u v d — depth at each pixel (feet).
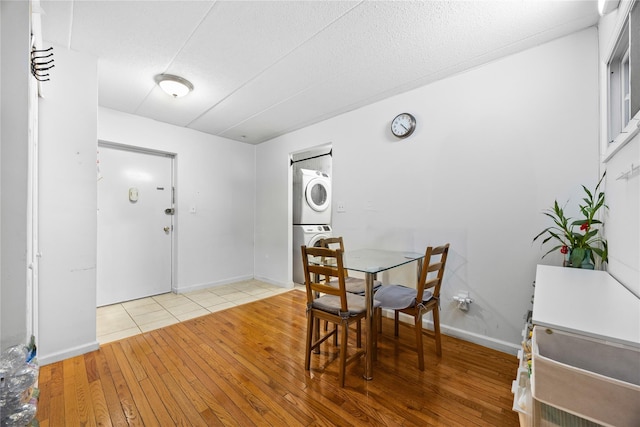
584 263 5.16
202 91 8.59
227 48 6.43
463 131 7.36
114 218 10.59
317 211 14.48
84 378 5.65
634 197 3.55
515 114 6.57
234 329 8.15
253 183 14.70
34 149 5.27
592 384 2.24
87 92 6.65
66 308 6.43
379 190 9.16
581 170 5.76
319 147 11.59
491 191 6.91
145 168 11.35
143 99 9.18
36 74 4.91
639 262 3.36
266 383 5.50
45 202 6.13
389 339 7.08
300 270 13.70
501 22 5.51
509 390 5.26
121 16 5.39
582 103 5.75
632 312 2.85
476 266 7.14
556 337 2.86
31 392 2.91
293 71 7.42
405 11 5.24
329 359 6.43
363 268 5.59
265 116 10.67
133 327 8.32
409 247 8.40
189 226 12.21
